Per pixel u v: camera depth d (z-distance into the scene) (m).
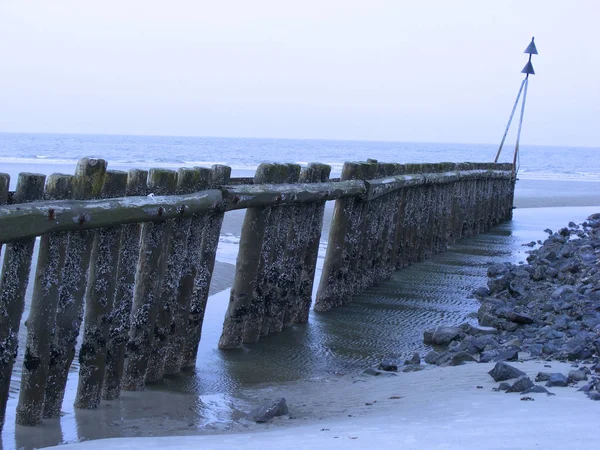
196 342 7.84
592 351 7.45
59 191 5.63
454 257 15.98
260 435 4.88
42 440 5.49
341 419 5.59
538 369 6.77
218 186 7.70
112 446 4.58
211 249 7.82
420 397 6.11
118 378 6.61
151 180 6.82
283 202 8.62
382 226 12.45
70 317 5.93
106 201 5.92
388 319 10.25
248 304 8.70
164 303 7.19
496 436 4.11
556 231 21.27
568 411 4.80
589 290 11.10
